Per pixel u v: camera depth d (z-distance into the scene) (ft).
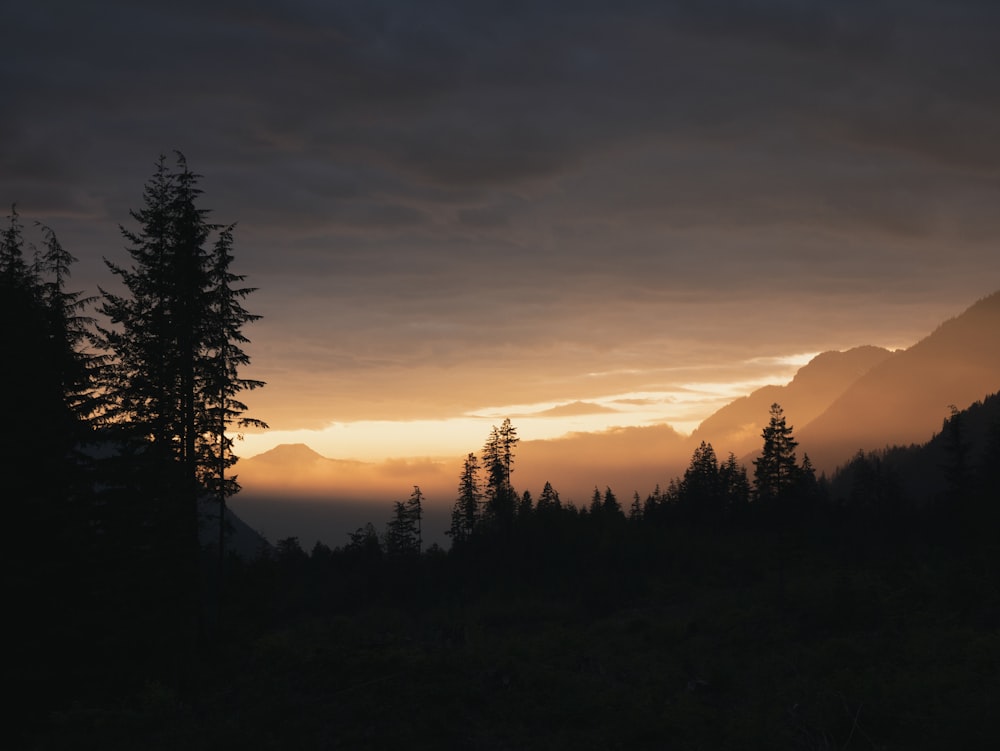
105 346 80.74
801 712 45.24
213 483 80.84
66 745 48.21
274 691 52.80
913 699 44.60
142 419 80.18
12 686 65.62
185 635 75.87
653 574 213.87
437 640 81.25
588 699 50.01
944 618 73.05
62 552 73.20
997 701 39.88
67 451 77.46
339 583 249.34
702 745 42.42
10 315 76.43
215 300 83.71
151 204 83.10
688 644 92.73
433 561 263.29
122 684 69.00
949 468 199.11
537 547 257.75
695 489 302.86
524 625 155.84
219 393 82.38
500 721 46.88
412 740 43.70
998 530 148.05
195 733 46.21
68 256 85.30
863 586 90.58
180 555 77.15
